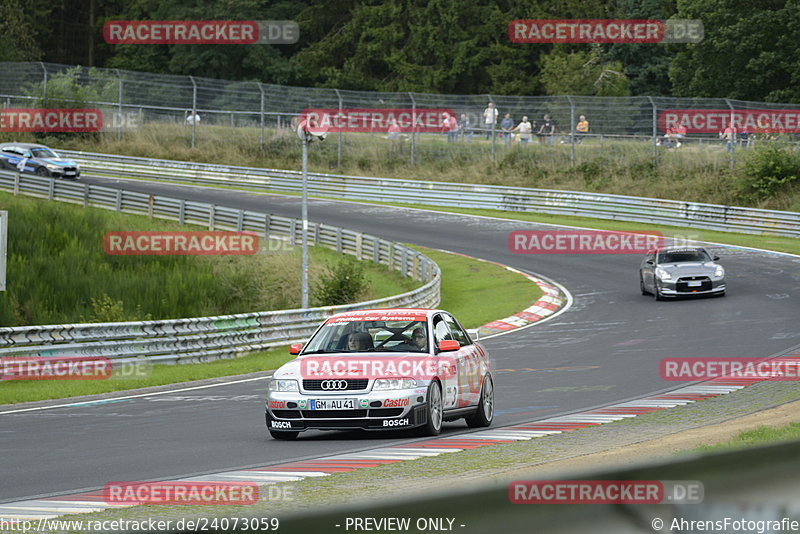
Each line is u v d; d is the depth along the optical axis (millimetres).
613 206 178125
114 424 52000
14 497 32344
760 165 182125
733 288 116000
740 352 74000
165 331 84875
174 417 54312
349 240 147750
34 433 49156
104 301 108812
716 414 48438
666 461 10016
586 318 102000
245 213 151750
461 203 193875
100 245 135000
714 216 167625
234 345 89625
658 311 103125
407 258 135500
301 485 32875
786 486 10906
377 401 42594
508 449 39844
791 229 159500
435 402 43875
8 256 119938
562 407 53656
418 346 45250
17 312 106812
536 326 99188
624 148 199625
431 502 8398
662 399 54781
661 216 172875
